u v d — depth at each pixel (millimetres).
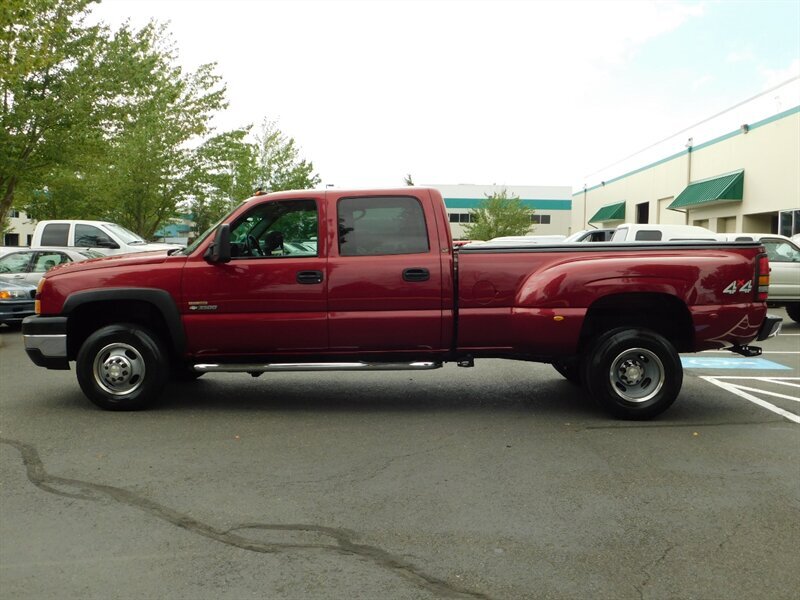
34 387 8227
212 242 6805
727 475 5016
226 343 6785
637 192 40969
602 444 5816
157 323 7188
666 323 6945
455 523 4160
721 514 4285
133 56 22484
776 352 11273
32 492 4691
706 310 6473
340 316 6660
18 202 32469
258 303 6695
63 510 4375
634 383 6605
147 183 27469
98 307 7047
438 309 6637
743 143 28172
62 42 19938
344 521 4195
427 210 6695
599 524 4141
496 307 6617
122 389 6973
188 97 28234
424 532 4035
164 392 7926
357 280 6629
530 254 6621
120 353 6941
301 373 9164
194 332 6773
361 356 6809
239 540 3934
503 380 8656
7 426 6402
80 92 20203
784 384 8445
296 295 6660
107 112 21141
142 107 24797
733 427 6359
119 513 4328
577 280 6422
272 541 3920
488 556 3725
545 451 5617
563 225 73000
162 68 27359
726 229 30891
